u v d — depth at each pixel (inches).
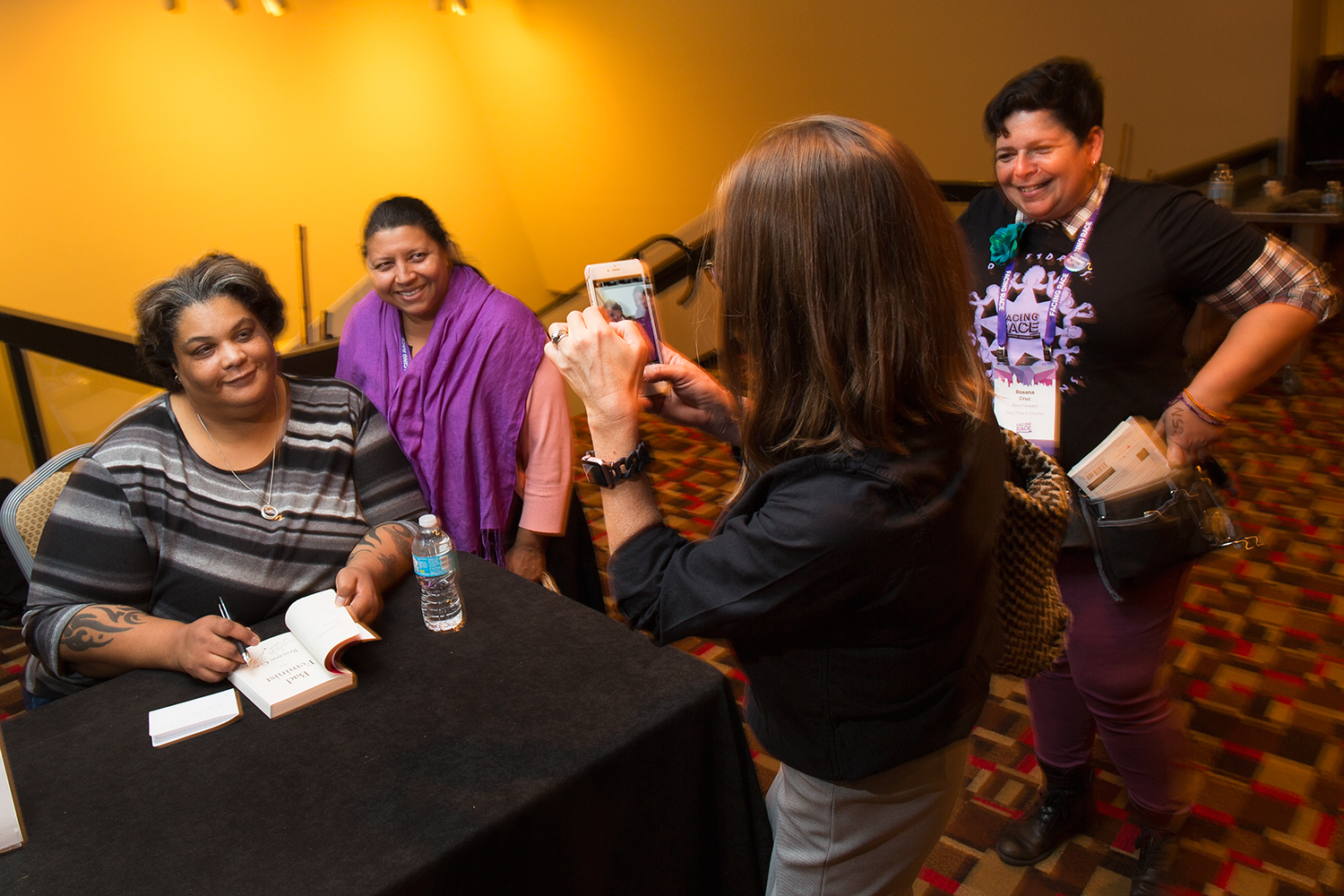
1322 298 55.2
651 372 47.8
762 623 34.8
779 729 40.2
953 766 41.3
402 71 250.7
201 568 61.0
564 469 83.6
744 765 52.7
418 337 84.0
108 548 58.7
